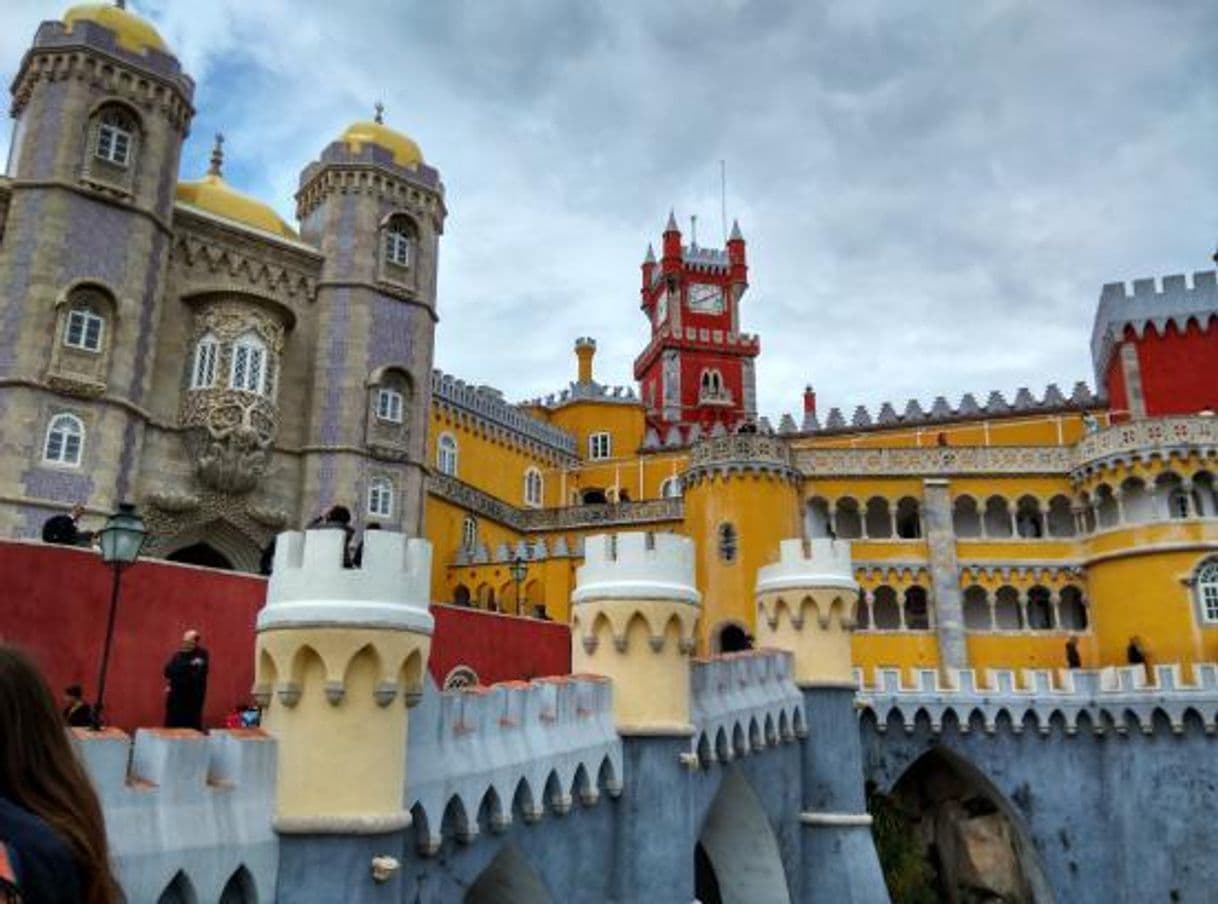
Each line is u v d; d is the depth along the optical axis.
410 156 42.94
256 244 38.50
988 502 49.94
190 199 38.72
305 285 39.81
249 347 36.81
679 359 84.00
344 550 11.43
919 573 48.59
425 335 41.91
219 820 9.87
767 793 23.83
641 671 17.81
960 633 47.25
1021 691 39.47
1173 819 36.16
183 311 36.16
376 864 10.64
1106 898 37.00
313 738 10.75
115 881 3.49
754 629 45.50
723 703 21.48
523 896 15.45
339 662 10.84
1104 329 55.56
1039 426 54.84
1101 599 46.84
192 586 18.84
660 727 17.47
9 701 3.48
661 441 71.69
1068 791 38.34
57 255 32.06
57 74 33.62
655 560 18.19
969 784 41.34
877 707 39.62
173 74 35.94
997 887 38.84
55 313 31.70
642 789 17.33
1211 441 44.88
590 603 18.16
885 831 38.19
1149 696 37.31
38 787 3.41
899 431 57.66
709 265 88.06
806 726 26.30
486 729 14.03
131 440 33.06
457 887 13.01
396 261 41.47
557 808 15.38
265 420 36.47
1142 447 45.66
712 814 24.58
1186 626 43.22
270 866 10.32
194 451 35.12
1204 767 36.19
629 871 16.92
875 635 47.75
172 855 9.23
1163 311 52.06
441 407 56.75
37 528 30.16
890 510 49.88
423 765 12.45
